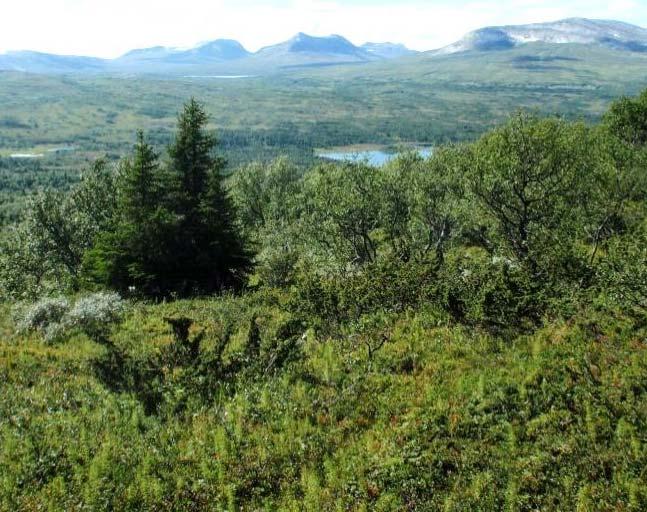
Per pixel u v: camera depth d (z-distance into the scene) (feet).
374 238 138.82
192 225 113.91
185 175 116.67
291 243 149.38
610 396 43.80
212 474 39.75
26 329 73.87
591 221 98.78
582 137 118.42
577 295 63.00
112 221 129.18
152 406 49.47
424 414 45.27
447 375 52.37
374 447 42.16
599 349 52.21
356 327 67.41
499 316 62.13
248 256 123.44
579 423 41.14
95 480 38.17
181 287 110.01
